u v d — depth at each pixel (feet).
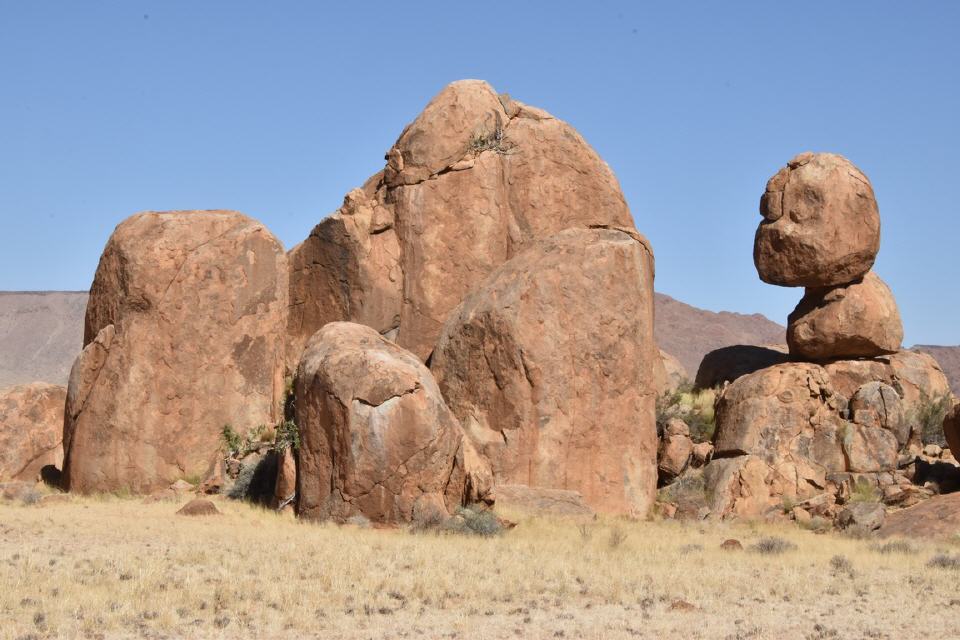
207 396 95.81
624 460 95.40
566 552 66.13
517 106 114.42
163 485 93.45
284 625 43.09
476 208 107.45
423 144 108.47
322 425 79.15
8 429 102.89
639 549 69.26
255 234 99.60
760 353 121.19
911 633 45.91
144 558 56.18
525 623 45.32
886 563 67.51
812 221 103.65
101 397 93.91
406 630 43.06
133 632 40.91
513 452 92.38
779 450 97.86
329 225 106.63
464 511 78.43
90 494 92.58
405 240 106.93
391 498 77.20
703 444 102.99
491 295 96.12
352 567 55.16
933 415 106.01
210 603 45.78
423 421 78.13
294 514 81.05
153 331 94.94
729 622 46.91
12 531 65.51
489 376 94.12
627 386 96.58
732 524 92.17
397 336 105.70
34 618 41.60
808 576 60.29
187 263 96.48
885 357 108.47
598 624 45.57
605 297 96.99
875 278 108.68
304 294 107.55
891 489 94.38
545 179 110.22
